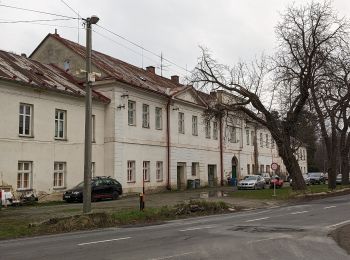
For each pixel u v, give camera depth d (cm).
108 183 3328
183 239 1354
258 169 6950
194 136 5100
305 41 3678
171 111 4659
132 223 1980
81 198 3131
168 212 2231
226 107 3900
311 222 1792
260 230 1555
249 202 3116
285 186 5753
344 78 3919
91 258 1044
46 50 4234
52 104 3316
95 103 3728
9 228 1738
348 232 1423
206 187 5259
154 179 4322
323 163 11769
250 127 6681
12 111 2994
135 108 4100
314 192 3700
